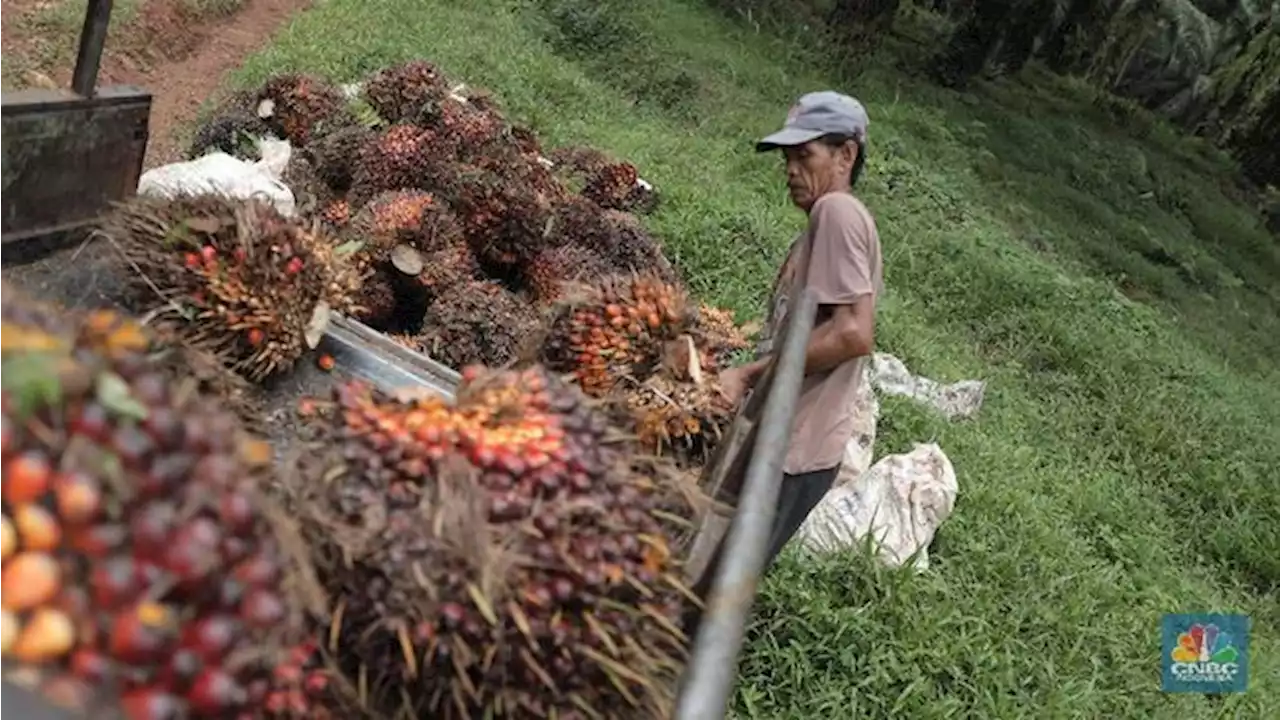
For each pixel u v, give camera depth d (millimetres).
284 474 1642
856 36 15805
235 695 1096
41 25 9336
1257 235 17906
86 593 1029
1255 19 22672
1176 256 14641
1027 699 4379
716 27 14969
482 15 11906
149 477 1132
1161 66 22641
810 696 4035
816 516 4824
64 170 2838
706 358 3369
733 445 2229
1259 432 8789
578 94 10602
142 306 2697
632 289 3398
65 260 2793
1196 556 6914
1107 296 10516
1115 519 6484
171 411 1245
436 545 1554
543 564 1602
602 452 1787
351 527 1572
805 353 2248
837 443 3355
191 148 7012
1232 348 12430
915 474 5090
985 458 6223
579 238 6039
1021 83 19969
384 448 1664
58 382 1130
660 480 1927
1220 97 22750
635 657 1645
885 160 12062
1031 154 16031
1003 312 9562
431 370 3039
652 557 1720
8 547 1023
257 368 2691
